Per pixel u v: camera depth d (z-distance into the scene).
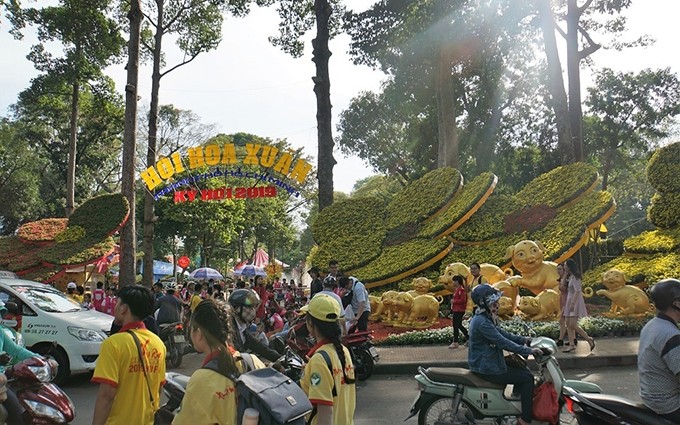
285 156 24.02
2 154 44.78
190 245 48.22
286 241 59.12
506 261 16.94
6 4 26.73
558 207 18.25
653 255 17.19
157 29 27.11
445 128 29.05
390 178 54.66
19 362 5.12
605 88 40.66
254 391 3.25
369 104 44.91
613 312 15.05
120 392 3.88
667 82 39.50
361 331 11.19
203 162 24.56
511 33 27.22
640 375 4.31
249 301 5.71
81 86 36.75
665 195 18.09
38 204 46.88
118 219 25.45
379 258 19.34
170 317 12.87
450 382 6.30
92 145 46.25
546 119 38.62
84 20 29.53
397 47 29.06
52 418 4.83
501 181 41.47
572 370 10.49
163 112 49.38
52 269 24.25
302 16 27.11
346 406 4.08
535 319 14.19
